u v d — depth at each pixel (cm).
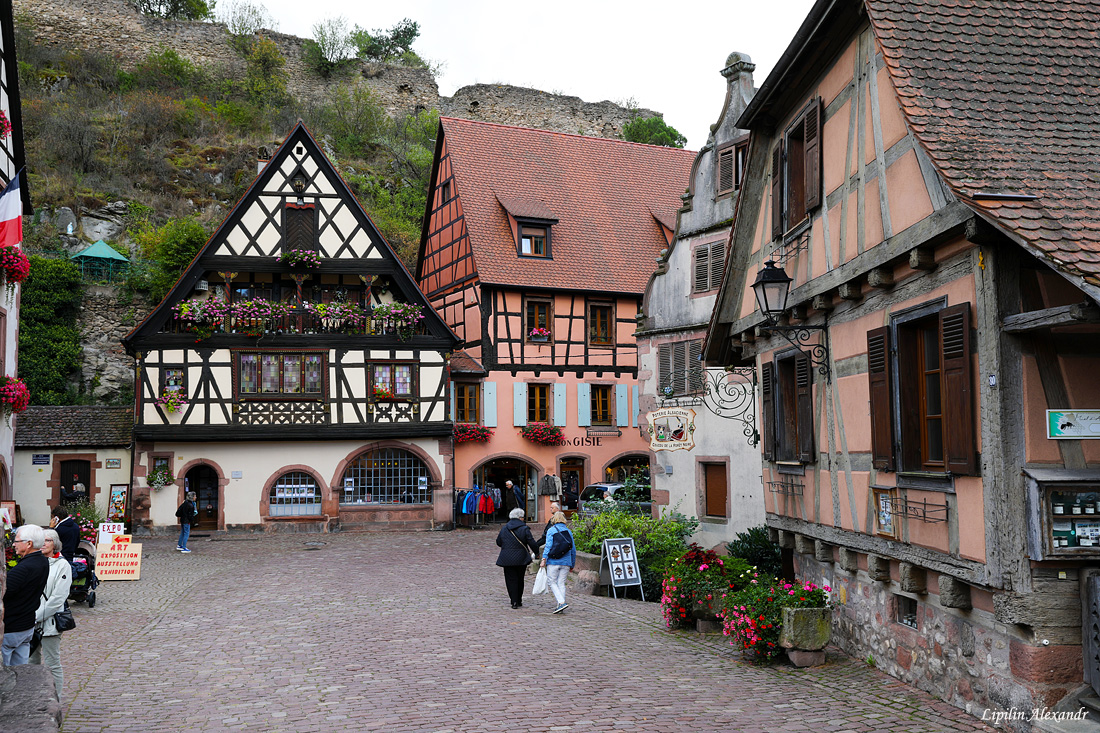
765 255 1025
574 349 2680
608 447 2705
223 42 4434
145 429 2166
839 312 830
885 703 670
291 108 4206
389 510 2316
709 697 704
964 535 605
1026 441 557
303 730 629
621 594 1312
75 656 897
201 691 748
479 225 2691
